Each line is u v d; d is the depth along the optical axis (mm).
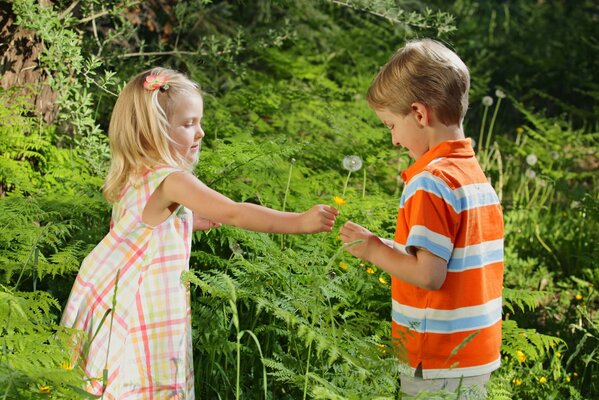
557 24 10227
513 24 10000
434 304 2527
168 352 2646
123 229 2668
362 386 2555
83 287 2715
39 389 2332
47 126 4191
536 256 5211
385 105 2641
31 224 3430
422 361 2553
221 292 2736
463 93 2607
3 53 4027
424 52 2588
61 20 4453
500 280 2672
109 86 4828
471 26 9211
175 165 2701
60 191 3906
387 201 4246
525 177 6250
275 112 5445
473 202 2527
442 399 2336
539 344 3467
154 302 2646
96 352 2652
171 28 5879
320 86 6637
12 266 3141
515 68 8961
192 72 5371
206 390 3025
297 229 2568
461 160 2562
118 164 2723
